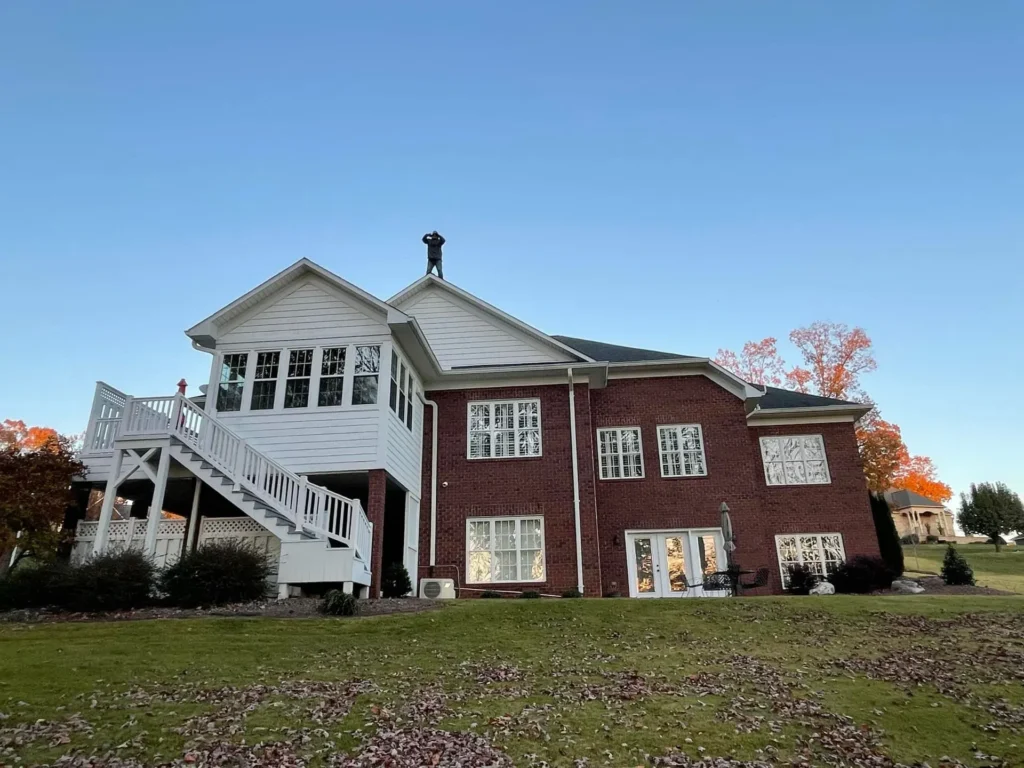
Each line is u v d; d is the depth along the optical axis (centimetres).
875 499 2631
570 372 2070
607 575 2014
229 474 1564
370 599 1530
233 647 1043
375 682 883
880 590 2139
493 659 1012
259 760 633
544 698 821
